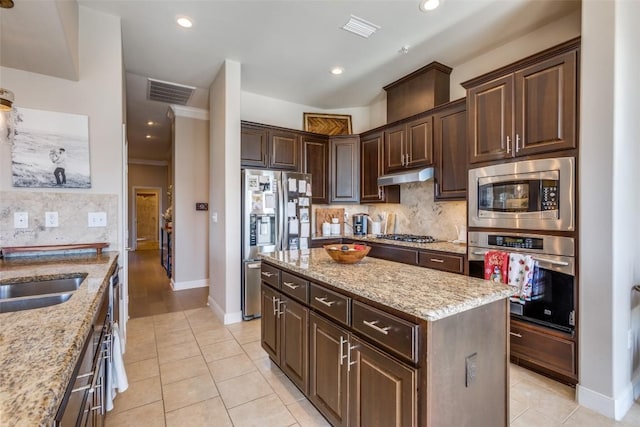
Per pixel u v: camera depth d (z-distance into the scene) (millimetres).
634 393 2016
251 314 3523
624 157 1914
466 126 2783
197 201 5043
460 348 1268
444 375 1211
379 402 1353
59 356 723
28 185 2238
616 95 1833
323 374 1751
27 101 2250
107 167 2492
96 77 2463
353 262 2027
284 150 4008
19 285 1587
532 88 2211
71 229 2367
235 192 3445
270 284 2381
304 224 3871
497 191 2422
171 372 2385
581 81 1959
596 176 1901
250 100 4281
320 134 4305
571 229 2023
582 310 1974
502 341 1452
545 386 2164
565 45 2031
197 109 4930
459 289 1447
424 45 3041
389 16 2570
